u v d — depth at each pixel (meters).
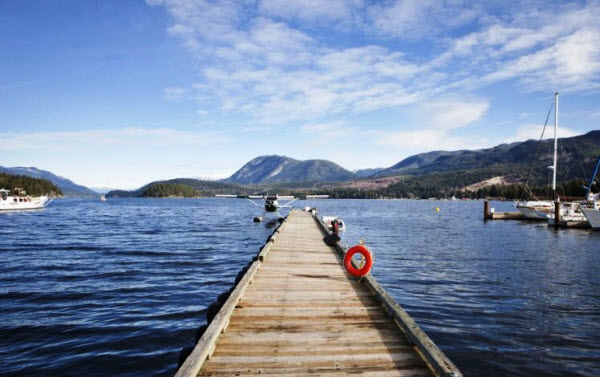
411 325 5.92
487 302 11.94
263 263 11.79
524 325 9.90
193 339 9.14
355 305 7.63
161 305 11.77
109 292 13.22
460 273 16.36
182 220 52.50
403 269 17.20
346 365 5.09
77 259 19.95
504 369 7.50
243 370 4.91
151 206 119.56
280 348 5.59
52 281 14.80
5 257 20.55
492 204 146.75
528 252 22.77
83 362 7.90
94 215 65.38
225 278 15.65
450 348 8.43
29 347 8.61
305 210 45.28
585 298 12.46
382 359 5.27
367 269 9.21
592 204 38.44
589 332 9.46
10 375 7.36
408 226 42.19
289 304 7.65
